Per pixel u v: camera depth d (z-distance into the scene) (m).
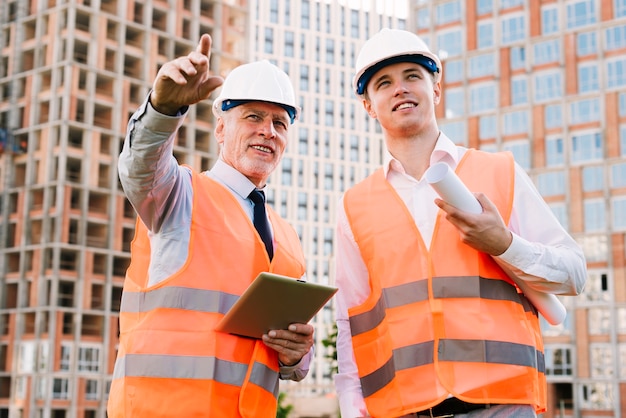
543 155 58.34
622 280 54.22
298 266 4.69
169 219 4.12
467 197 3.76
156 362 4.02
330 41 115.31
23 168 61.28
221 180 4.54
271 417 4.29
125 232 60.59
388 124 4.35
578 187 56.88
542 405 4.03
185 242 4.15
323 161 110.00
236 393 4.11
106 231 59.12
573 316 54.88
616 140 56.38
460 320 3.98
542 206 4.14
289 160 107.50
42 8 62.50
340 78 114.62
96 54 60.84
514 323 4.00
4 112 61.91
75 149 58.94
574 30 58.72
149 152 3.72
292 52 112.19
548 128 58.53
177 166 4.07
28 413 54.56
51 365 54.84
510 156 4.30
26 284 57.94
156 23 65.50
